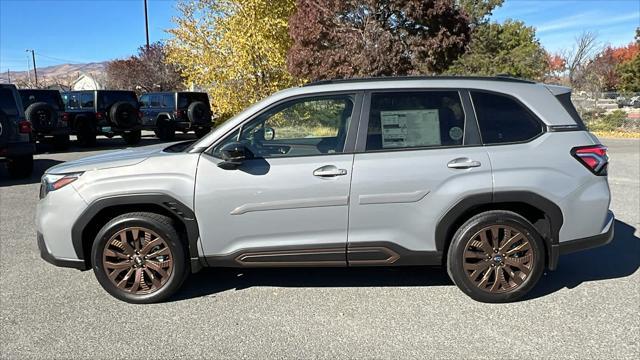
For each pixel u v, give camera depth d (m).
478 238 3.87
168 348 3.32
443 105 3.90
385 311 3.82
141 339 3.45
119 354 3.25
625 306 3.81
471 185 3.76
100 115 16.73
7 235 6.07
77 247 3.96
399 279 4.48
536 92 3.99
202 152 3.92
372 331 3.50
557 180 3.80
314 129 3.99
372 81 3.99
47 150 15.85
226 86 18.69
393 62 14.34
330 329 3.55
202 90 22.03
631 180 9.03
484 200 3.78
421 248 3.87
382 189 3.77
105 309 3.94
